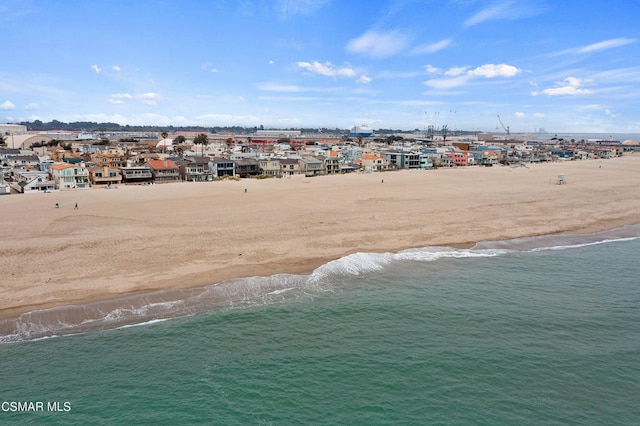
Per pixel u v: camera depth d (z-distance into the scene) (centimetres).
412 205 6331
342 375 2205
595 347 2477
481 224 5225
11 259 3609
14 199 6525
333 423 1872
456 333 2630
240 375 2194
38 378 2125
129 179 9856
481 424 1858
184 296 3011
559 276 3616
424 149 17262
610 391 2070
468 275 3600
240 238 4375
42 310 2717
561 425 1845
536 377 2181
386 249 4181
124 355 2333
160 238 4309
